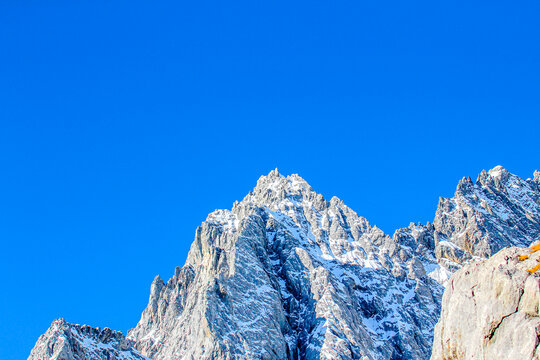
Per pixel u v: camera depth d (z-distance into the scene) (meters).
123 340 179.38
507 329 68.31
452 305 76.88
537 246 73.44
